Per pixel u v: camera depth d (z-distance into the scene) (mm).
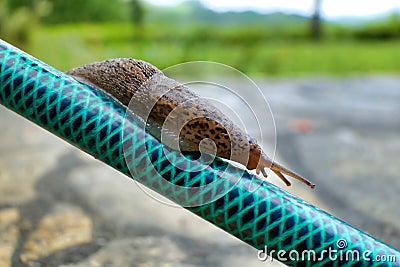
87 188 505
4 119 773
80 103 184
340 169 603
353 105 1062
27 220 429
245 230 184
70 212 449
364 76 1576
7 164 571
